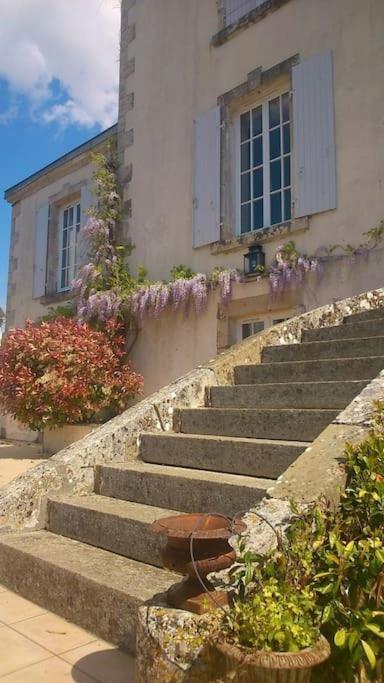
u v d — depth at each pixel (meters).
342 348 4.68
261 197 7.90
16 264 13.12
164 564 2.04
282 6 7.64
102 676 2.28
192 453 3.89
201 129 8.52
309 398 4.06
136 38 9.98
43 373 7.45
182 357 8.18
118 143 9.98
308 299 6.86
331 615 1.84
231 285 7.67
